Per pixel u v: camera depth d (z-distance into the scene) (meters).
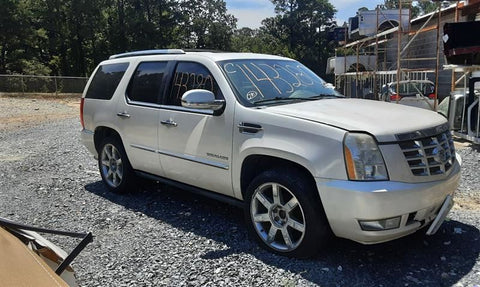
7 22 43.59
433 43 19.03
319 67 71.62
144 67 5.49
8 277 2.04
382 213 3.33
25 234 2.77
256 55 5.10
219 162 4.32
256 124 3.97
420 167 3.50
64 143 10.64
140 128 5.25
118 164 5.87
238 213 5.07
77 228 4.75
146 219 4.96
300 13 71.56
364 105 4.25
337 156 3.44
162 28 57.41
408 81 15.49
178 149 4.77
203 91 4.20
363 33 22.67
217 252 4.01
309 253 3.71
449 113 10.39
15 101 26.42
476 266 3.62
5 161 8.44
